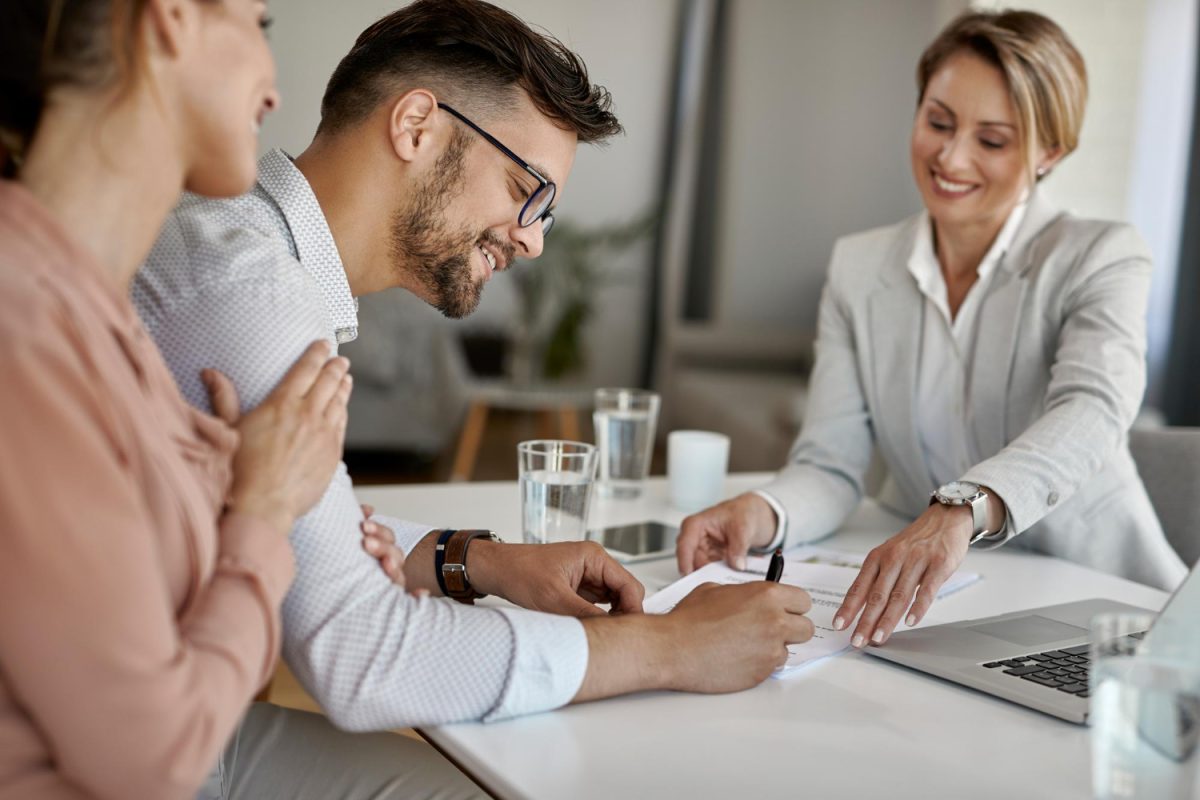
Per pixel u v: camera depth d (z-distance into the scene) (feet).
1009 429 5.54
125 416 2.32
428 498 5.50
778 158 21.59
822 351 6.11
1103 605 4.14
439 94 3.61
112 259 2.50
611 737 2.90
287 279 3.17
